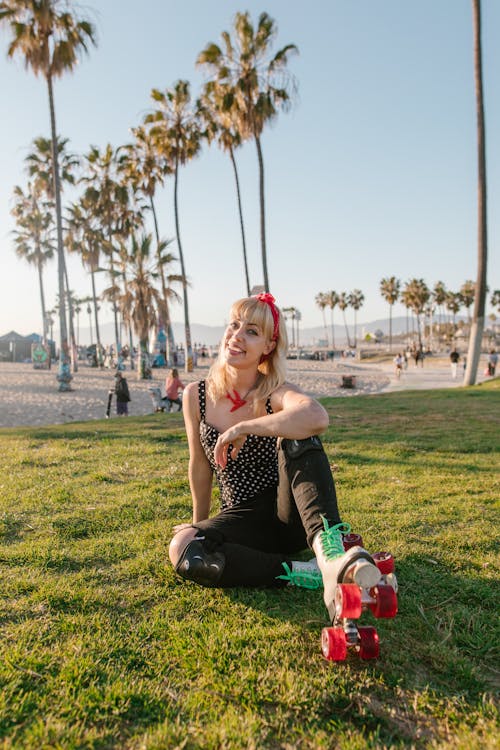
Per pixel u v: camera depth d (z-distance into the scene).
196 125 37.06
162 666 2.13
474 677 2.06
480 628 2.42
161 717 1.84
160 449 7.32
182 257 38.06
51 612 2.59
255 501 2.72
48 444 8.21
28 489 5.09
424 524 3.90
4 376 37.84
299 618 2.51
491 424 9.90
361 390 25.38
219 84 28.86
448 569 3.11
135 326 33.47
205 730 1.76
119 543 3.53
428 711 1.89
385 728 1.80
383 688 2.00
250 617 2.51
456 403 13.84
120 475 5.71
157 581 2.93
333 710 1.89
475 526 3.85
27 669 2.09
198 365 51.16
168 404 17.62
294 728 1.78
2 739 1.71
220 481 2.79
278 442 2.51
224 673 2.09
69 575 3.01
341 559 1.97
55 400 22.52
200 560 2.46
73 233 49.00
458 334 108.94
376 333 156.62
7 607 2.62
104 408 19.97
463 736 1.74
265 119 28.47
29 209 53.94
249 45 27.86
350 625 2.02
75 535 3.75
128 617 2.54
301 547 2.81
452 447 7.35
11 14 22.33
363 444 7.59
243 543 2.66
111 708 1.88
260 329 2.65
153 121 36.34
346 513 4.18
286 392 2.64
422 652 2.24
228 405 2.78
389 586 1.90
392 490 4.96
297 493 2.35
